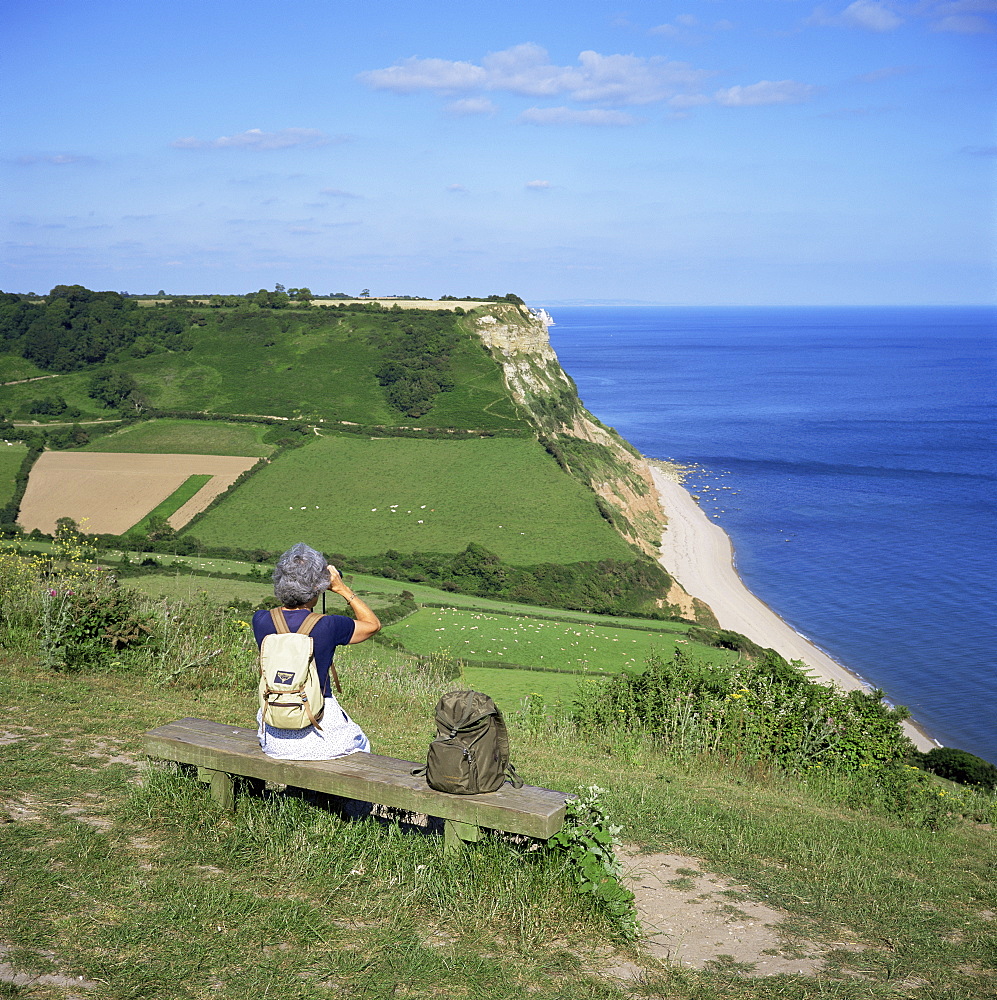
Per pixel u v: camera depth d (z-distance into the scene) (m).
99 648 9.37
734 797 8.45
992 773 23.89
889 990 3.88
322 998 3.25
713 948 4.22
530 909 4.05
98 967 3.27
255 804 4.91
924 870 6.45
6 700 7.28
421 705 11.26
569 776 8.18
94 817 4.76
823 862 6.04
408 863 4.41
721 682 11.66
